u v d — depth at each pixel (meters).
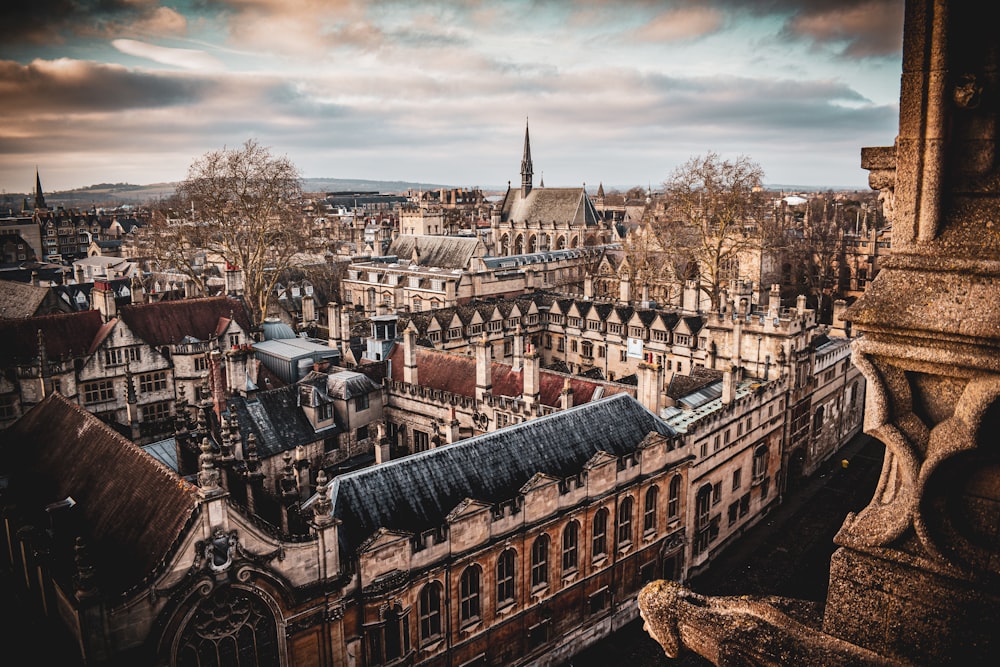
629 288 119.19
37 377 79.88
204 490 35.88
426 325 108.94
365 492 46.41
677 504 64.44
